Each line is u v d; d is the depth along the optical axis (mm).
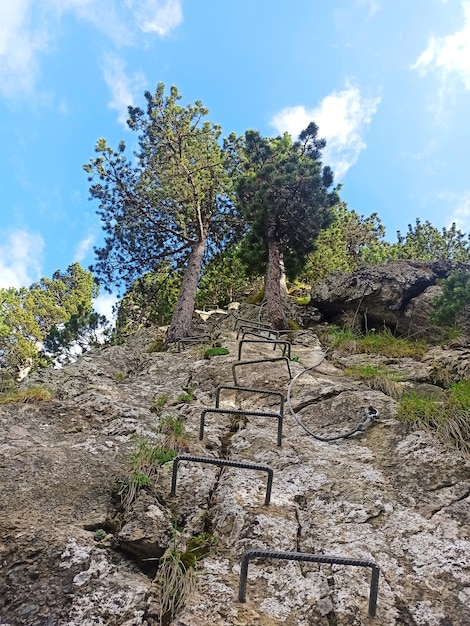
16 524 3562
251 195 15328
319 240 18906
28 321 30203
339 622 2955
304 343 11391
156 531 3586
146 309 19656
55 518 3732
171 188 16984
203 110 17016
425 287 12531
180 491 4242
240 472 4617
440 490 4234
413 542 3635
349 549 3582
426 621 2969
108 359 10336
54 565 3240
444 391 6969
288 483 4492
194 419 6199
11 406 5871
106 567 3297
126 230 17141
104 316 18922
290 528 3820
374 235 23594
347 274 14250
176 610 2986
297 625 2924
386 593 3176
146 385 8047
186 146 17125
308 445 5324
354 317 12727
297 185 14062
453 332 9078
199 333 14414
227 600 3057
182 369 9008
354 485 4387
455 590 3180
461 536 3650
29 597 2990
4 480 4102
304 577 3322
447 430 5137
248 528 3738
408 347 10047
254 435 5586
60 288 35406
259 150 16703
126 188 17000
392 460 4805
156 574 3305
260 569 3379
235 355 9578
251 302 17953
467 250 20141
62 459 4566
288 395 6723
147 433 5465
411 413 5523
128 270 17719
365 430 5492
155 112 16844
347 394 6465
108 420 5914
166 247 17688
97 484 4219
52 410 5965
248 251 15758
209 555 3521
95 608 2947
